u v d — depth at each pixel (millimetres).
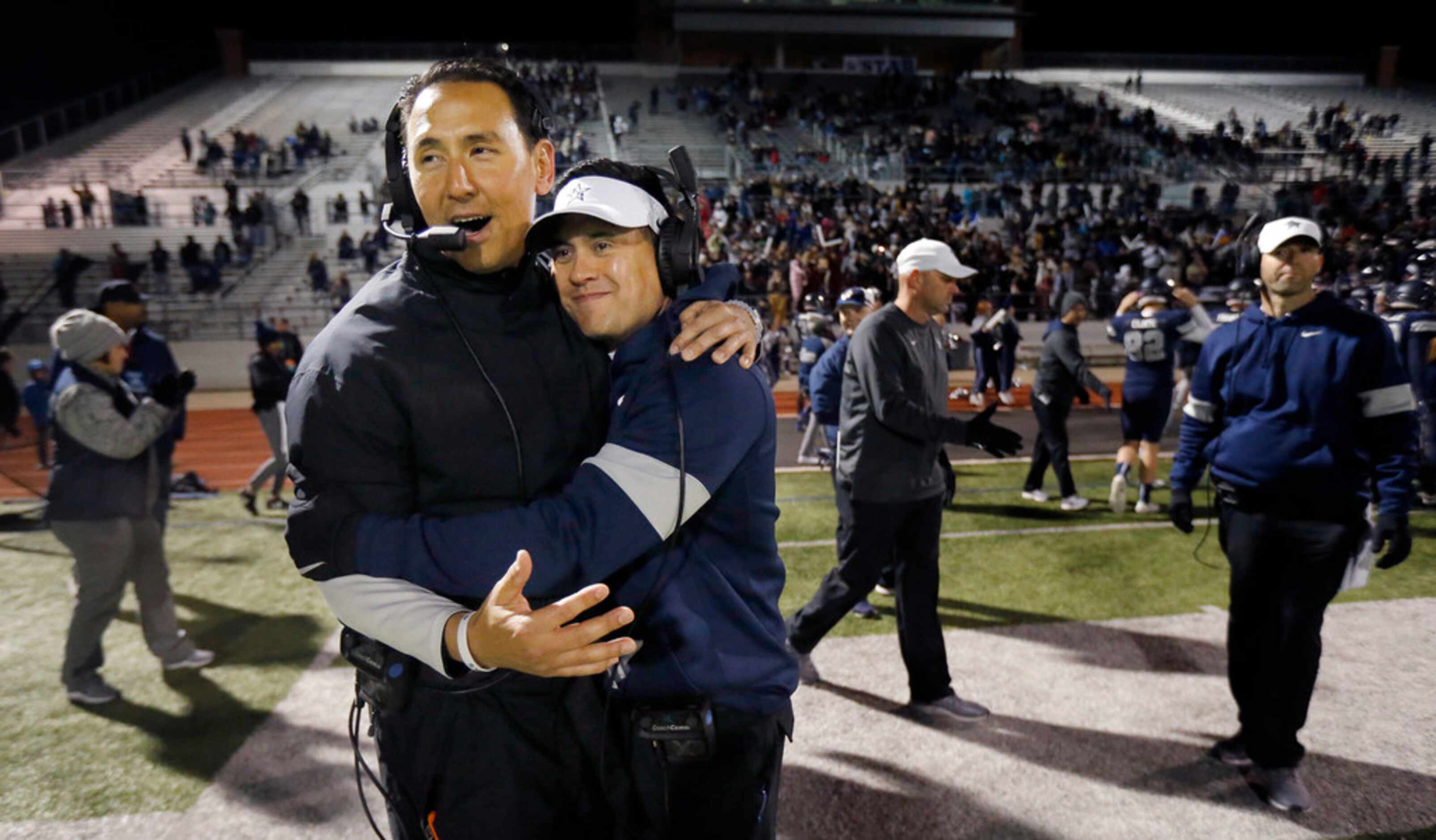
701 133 27734
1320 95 34156
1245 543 2764
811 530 5828
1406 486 2637
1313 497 2627
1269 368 2701
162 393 3426
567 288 1431
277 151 24625
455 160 1347
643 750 1498
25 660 3918
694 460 1322
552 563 1232
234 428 11047
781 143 27031
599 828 1512
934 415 2881
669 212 1508
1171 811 2693
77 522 3361
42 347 14930
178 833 2619
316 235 20156
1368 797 2746
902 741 3104
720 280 1512
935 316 3328
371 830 2635
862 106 30031
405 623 1218
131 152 26000
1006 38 34469
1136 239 18562
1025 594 4535
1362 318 2594
